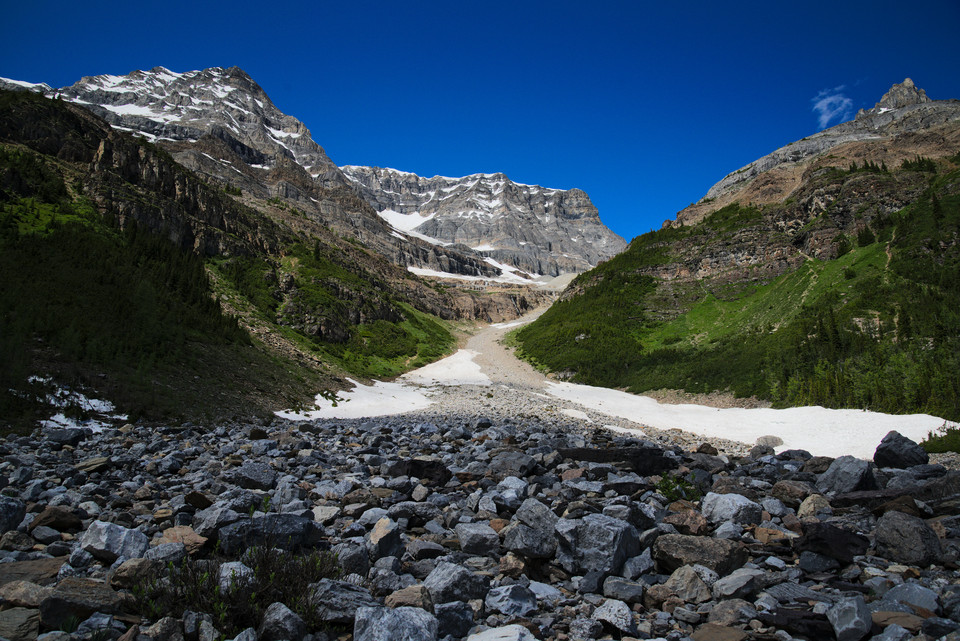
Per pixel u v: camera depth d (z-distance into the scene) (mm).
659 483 13547
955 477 11500
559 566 8547
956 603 6547
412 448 20766
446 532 9945
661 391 66875
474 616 6758
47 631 5488
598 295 113875
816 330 58250
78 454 16531
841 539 8617
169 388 29672
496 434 23953
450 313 161375
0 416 19719
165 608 6047
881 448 17203
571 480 13086
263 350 51062
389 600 6602
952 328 47406
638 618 7004
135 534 7688
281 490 11508
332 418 37375
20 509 8547
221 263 68375
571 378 83688
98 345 29438
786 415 38719
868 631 6016
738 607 6945
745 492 12828
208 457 16859
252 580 6516
